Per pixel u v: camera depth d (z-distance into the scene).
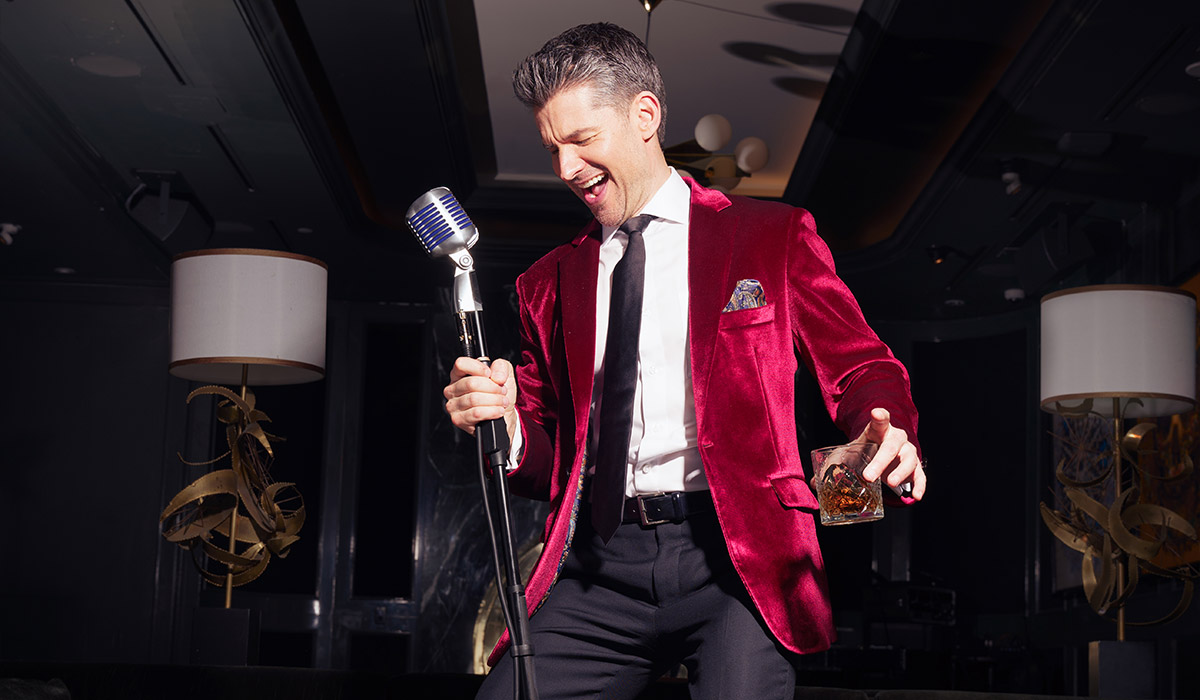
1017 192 5.84
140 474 7.84
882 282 7.68
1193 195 5.71
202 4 4.47
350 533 7.99
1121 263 6.51
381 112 5.73
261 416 3.14
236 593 7.79
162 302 8.04
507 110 6.05
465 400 1.19
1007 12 4.65
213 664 2.78
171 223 6.36
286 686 2.32
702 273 1.36
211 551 3.00
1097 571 6.39
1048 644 7.26
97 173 6.16
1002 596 7.80
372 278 7.86
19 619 7.58
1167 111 5.16
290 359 3.10
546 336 1.55
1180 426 5.28
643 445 1.34
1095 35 4.53
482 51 5.40
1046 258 6.49
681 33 5.22
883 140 6.01
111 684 2.25
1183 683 5.27
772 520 1.27
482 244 7.49
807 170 6.44
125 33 4.74
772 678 1.25
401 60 5.12
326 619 7.85
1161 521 3.24
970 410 8.19
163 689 2.27
